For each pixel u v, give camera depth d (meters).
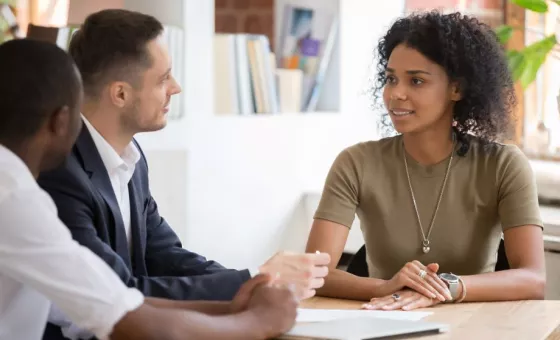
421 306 2.22
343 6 4.28
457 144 2.61
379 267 2.64
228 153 3.74
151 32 2.09
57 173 1.96
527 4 3.68
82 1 3.38
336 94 4.34
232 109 3.81
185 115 3.51
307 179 4.21
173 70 3.41
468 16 2.59
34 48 1.64
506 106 2.69
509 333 1.91
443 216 2.57
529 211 2.54
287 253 2.06
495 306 2.24
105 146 2.09
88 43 2.07
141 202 2.28
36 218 1.55
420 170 2.61
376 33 4.50
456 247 2.57
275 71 4.04
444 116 2.58
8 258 1.54
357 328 1.85
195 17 3.51
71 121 1.68
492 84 2.59
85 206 1.98
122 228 2.10
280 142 4.02
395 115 2.53
